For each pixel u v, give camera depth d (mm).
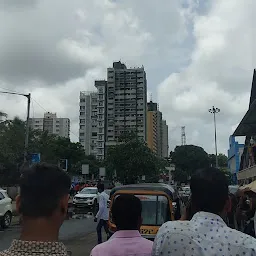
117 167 48844
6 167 34000
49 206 1836
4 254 1734
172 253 2357
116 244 3457
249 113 20109
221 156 127188
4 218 19062
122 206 3533
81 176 79062
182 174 95250
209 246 2328
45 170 1921
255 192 6289
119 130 116562
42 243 1739
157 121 133625
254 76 22922
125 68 120938
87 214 29094
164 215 9258
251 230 6129
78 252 12414
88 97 120000
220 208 2547
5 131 36781
